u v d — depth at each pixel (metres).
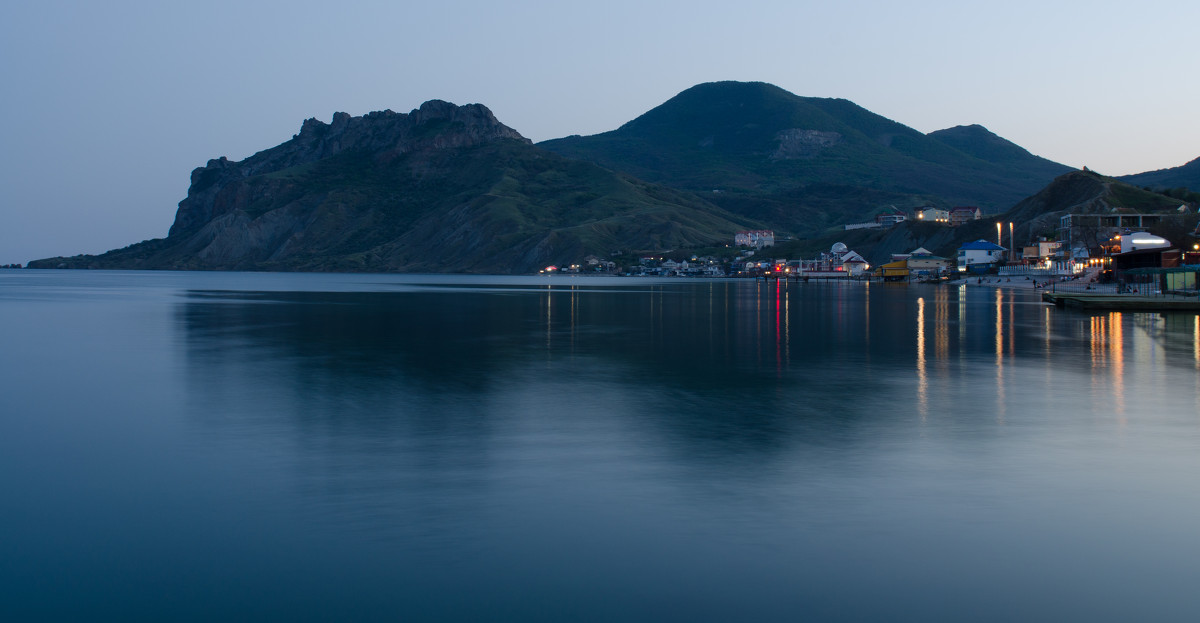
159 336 50.62
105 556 12.48
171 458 18.39
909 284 176.25
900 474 16.48
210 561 12.24
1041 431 20.75
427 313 75.56
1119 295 86.75
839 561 11.95
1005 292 121.00
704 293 130.88
